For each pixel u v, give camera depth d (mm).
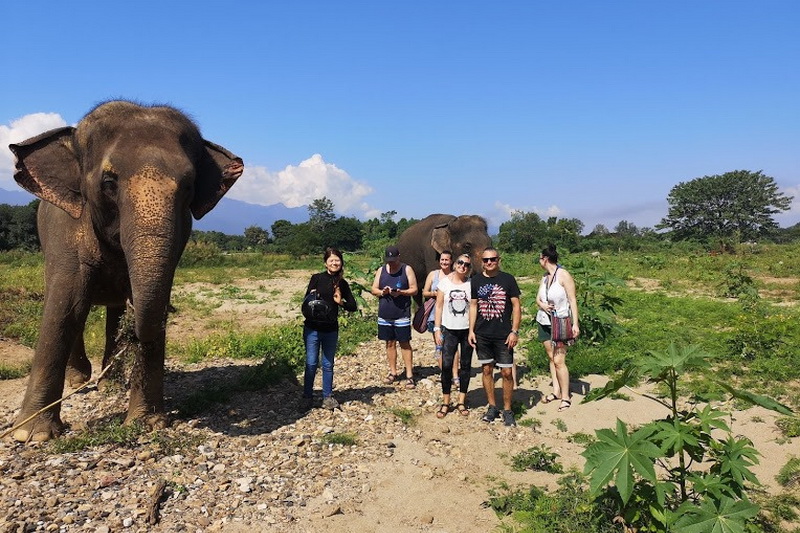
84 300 5957
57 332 5805
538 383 8211
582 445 6016
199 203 6211
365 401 7355
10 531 3826
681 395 7430
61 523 4023
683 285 20234
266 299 18469
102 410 6676
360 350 10281
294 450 5637
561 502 4430
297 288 22391
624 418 6746
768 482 5020
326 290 6938
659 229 81750
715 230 76500
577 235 52438
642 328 11195
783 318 10539
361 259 34969
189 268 32781
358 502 4664
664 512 3668
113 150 5211
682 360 3834
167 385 7914
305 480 5016
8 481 4605
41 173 5617
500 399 7520
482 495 4875
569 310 7141
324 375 7000
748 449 3787
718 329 11391
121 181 5129
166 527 4082
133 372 6082
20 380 8156
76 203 5707
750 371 8203
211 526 4152
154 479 4824
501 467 5488
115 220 5477
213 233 98938
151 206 4980
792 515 4422
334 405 6895
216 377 8344
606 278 10320
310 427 6324
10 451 5344
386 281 8055
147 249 4914
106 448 5430
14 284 16391
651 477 3445
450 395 7512
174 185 5145
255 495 4672
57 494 4438
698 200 77875
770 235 76438
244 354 9727
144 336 5133
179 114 5969
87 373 7875
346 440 5922
